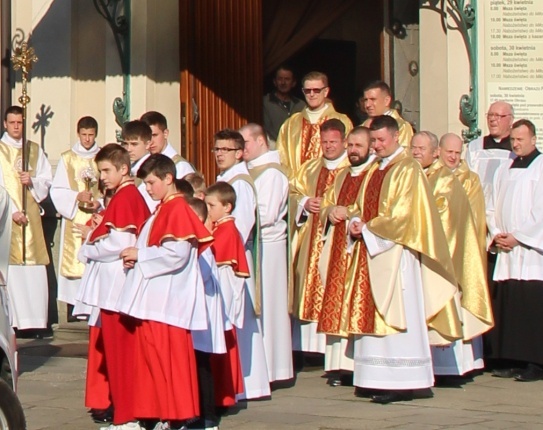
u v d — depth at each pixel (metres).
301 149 21.48
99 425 16.64
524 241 19.88
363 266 18.08
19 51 23.72
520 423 16.53
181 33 24.39
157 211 15.84
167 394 15.62
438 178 19.55
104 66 25.20
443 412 17.31
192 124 24.42
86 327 24.25
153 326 15.62
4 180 23.92
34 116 25.36
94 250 16.00
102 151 16.23
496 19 21.88
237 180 18.25
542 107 21.81
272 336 19.20
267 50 26.55
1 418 13.34
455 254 19.44
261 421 16.80
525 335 19.97
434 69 22.61
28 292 23.97
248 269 17.25
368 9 27.64
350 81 27.89
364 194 18.38
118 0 24.11
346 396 18.58
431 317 18.39
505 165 20.38
